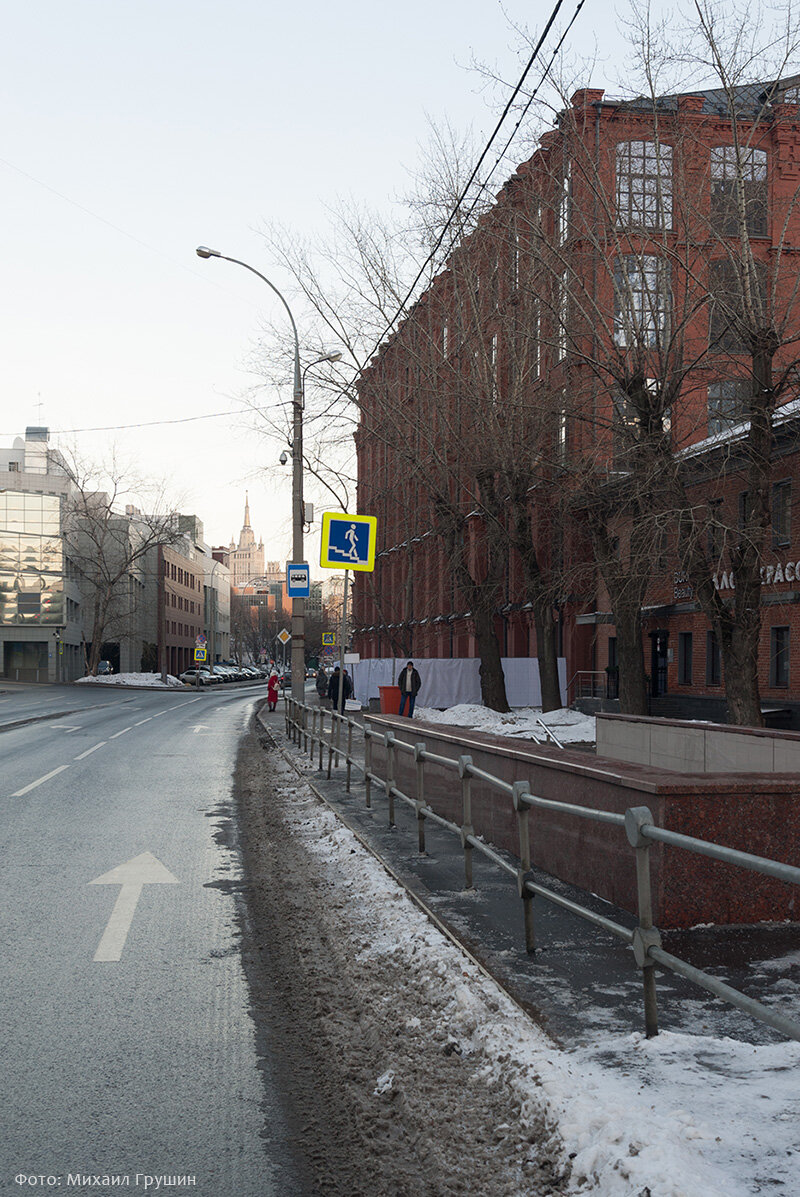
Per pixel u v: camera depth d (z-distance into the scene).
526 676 39.16
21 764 18.98
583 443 24.72
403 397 29.55
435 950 6.00
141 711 40.59
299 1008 5.54
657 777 6.66
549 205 20.25
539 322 24.38
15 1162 3.80
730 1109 3.61
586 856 7.48
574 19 13.96
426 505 42.44
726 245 17.41
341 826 11.02
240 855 10.08
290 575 24.33
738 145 17.09
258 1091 4.45
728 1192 2.99
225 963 6.41
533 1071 4.07
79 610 91.19
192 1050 4.94
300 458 24.61
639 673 27.39
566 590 26.08
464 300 26.67
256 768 18.77
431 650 53.47
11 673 82.94
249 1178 3.68
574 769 7.58
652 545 19.34
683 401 20.47
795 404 20.92
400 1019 5.13
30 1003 5.63
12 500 82.69
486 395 25.55
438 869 8.59
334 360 27.53
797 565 24.45
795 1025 3.12
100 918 7.54
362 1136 3.98
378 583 64.69
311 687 75.94
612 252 20.39
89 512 76.75
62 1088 4.48
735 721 18.59
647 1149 3.26
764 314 17.56
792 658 25.19
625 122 19.59
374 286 27.25
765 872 3.25
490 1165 3.60
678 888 6.33
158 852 10.18
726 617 18.89
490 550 32.81
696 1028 4.64
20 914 7.66
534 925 6.60
